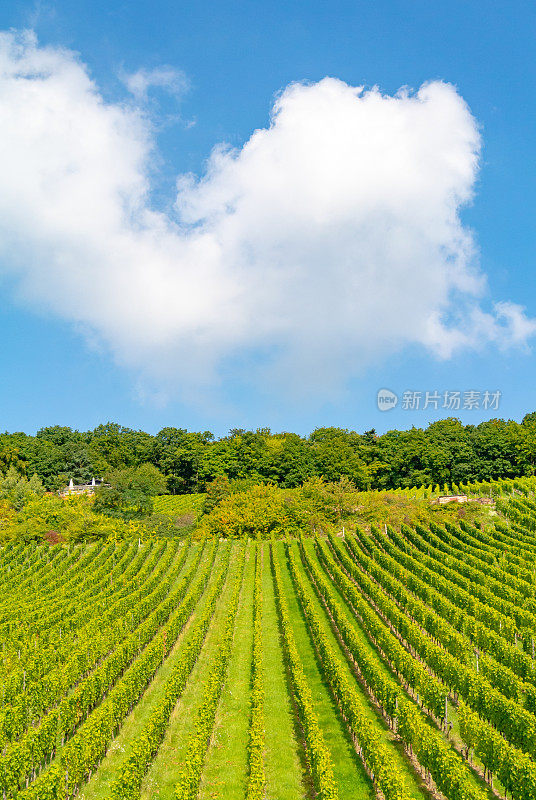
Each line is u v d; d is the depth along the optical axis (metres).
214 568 52.28
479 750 19.92
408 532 59.81
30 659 28.19
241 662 31.23
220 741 22.66
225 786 19.50
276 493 71.38
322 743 20.36
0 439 114.00
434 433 103.38
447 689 23.64
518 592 39.38
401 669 27.17
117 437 134.62
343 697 24.22
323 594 41.41
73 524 64.19
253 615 38.72
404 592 37.88
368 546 54.03
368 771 20.55
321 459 101.06
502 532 58.91
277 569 48.09
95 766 20.78
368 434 131.25
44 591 44.88
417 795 18.94
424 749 19.55
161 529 68.12
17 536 62.81
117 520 66.69
